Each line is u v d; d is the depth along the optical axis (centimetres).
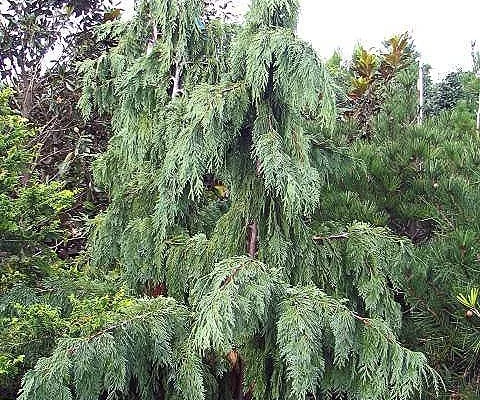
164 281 395
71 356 251
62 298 391
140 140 410
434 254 390
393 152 509
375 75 756
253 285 257
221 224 331
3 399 346
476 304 363
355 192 489
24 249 427
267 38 270
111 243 446
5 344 324
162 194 327
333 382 290
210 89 283
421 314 397
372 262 318
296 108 281
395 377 270
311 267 315
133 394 291
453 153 472
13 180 440
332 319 261
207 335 247
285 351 252
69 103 853
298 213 310
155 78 405
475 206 414
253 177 311
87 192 813
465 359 393
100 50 844
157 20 413
